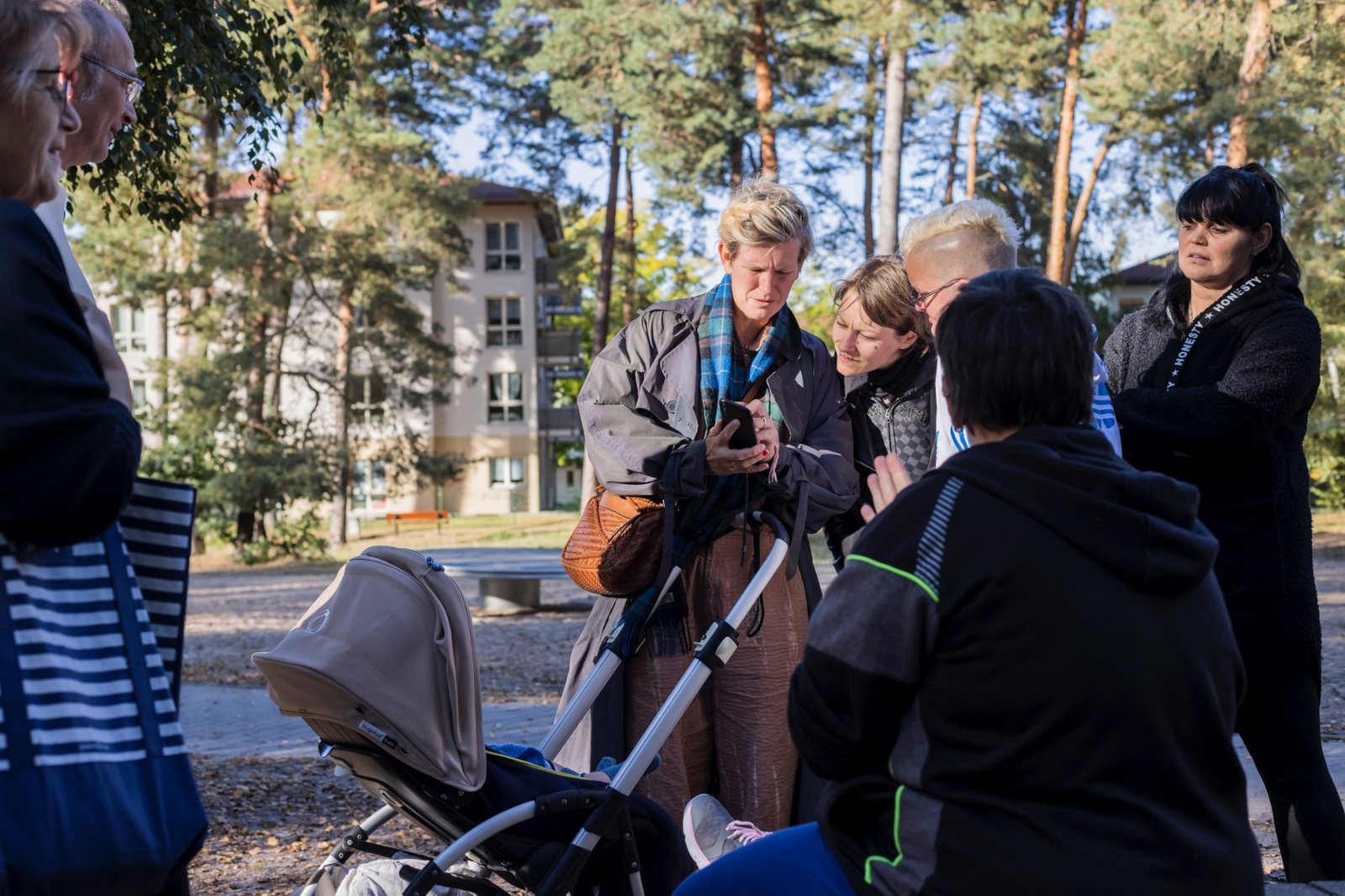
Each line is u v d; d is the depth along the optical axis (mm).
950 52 25953
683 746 3488
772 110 28141
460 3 29359
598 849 2689
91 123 2203
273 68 7992
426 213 29906
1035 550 1756
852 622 1831
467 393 49312
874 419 3670
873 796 1911
